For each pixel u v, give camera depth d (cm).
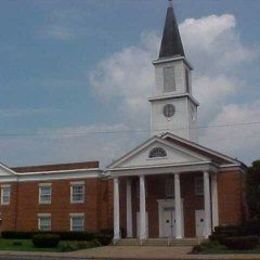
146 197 5503
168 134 5544
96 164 5838
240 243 3994
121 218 5478
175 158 5109
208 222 4850
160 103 6159
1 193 6144
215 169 5153
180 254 3900
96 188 5747
